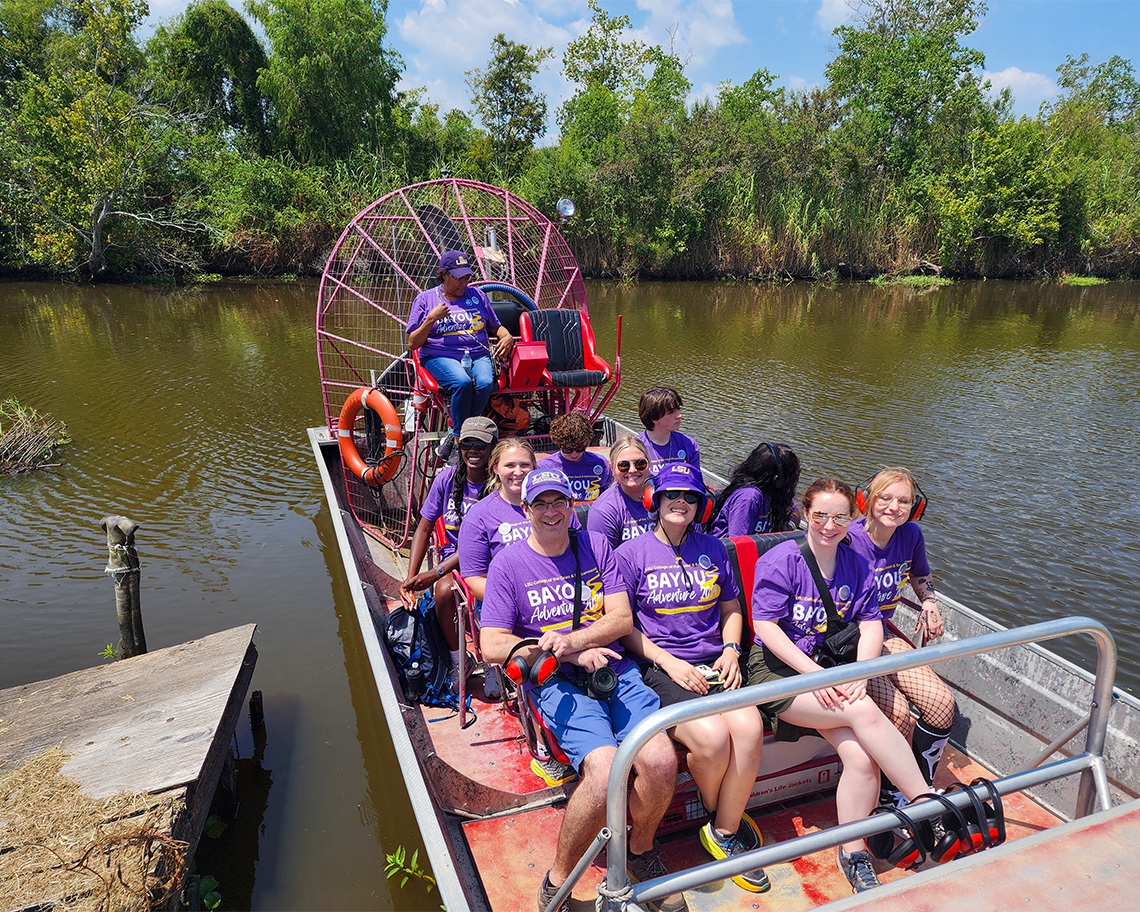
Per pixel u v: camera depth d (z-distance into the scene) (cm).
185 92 3028
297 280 2744
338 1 2928
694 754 244
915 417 1044
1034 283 3316
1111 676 210
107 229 2475
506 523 319
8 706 364
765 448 367
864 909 154
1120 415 1062
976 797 205
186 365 1309
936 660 185
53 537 661
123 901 259
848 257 3312
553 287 750
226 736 354
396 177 2947
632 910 167
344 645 505
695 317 2002
